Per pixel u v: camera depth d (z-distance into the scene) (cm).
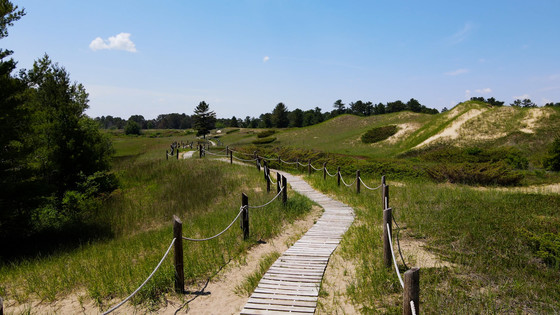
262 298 544
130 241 977
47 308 541
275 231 927
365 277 598
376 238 793
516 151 2694
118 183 1928
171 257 732
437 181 1789
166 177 2077
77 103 2486
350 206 1248
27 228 1190
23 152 1209
